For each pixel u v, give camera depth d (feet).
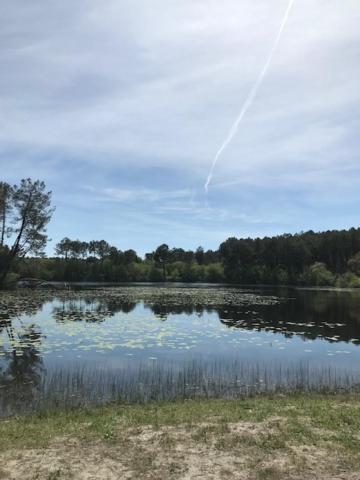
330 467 20.34
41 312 101.86
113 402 34.99
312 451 22.18
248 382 42.73
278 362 52.49
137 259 426.51
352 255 317.42
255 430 25.45
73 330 73.61
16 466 20.33
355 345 64.08
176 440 23.79
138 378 43.04
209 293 182.29
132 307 116.88
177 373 45.75
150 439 23.94
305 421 27.45
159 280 375.86
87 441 23.72
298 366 50.52
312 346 63.05
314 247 327.88
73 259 359.46
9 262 159.43
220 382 42.45
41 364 49.60
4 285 167.63
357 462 20.86
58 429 26.30
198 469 20.17
